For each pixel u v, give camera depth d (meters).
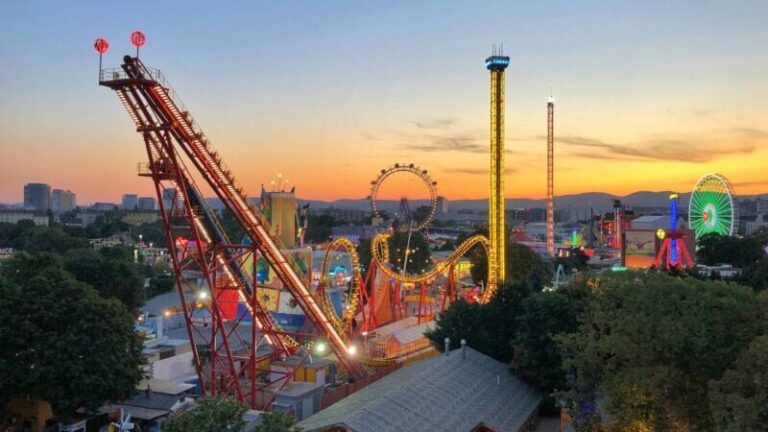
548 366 73.81
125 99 68.19
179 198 76.00
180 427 41.94
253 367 74.50
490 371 74.62
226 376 82.94
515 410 66.00
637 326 50.84
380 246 155.88
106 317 68.00
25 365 63.53
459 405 61.62
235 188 75.81
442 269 135.88
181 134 70.06
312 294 84.31
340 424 51.66
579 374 56.28
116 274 109.06
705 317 49.81
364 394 66.81
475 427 58.59
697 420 50.19
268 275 133.00
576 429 57.41
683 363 51.12
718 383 45.50
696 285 52.59
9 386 63.00
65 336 64.38
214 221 79.56
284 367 84.75
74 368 62.91
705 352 49.75
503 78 145.50
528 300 79.88
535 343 74.12
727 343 50.28
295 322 115.19
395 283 144.12
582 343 56.53
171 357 89.19
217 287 82.12
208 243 81.12
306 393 70.19
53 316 64.94
